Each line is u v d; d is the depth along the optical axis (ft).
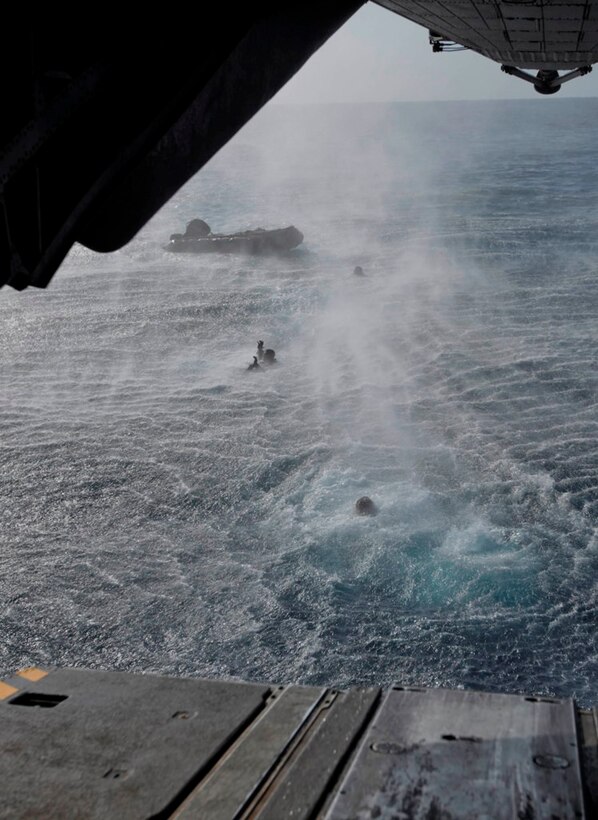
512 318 141.08
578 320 138.82
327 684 54.54
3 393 111.86
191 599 63.82
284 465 86.53
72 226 9.93
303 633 59.67
